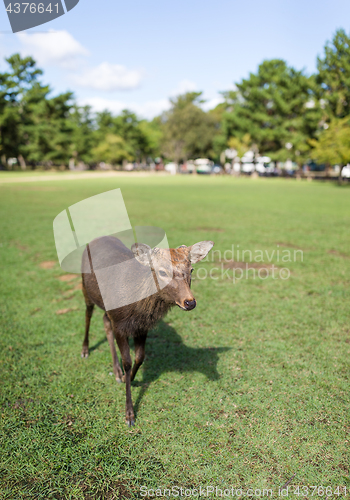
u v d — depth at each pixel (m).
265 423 3.47
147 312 3.41
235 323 5.61
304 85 50.19
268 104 59.38
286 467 2.98
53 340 5.20
